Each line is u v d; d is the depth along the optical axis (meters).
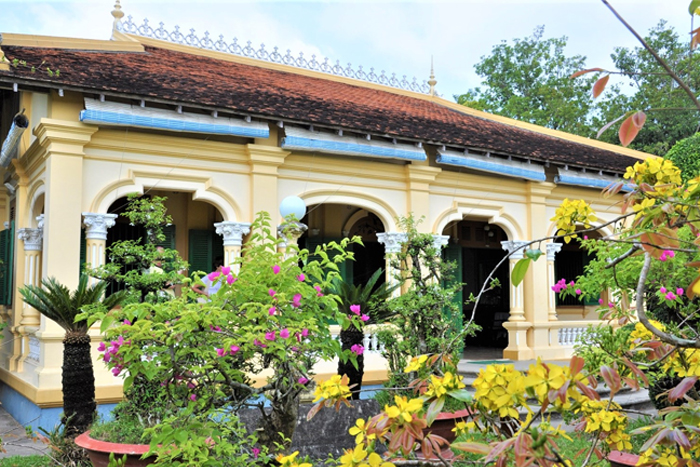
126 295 6.79
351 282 13.49
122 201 11.22
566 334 13.54
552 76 29.89
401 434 2.33
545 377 2.18
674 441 2.59
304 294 4.73
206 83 10.08
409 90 16.72
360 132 10.27
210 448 3.97
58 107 8.48
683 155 10.30
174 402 4.47
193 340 4.32
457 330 7.91
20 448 7.96
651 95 25.48
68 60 9.21
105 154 8.82
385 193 11.20
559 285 6.40
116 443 4.91
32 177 10.25
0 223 12.43
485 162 11.77
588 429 3.52
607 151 16.08
